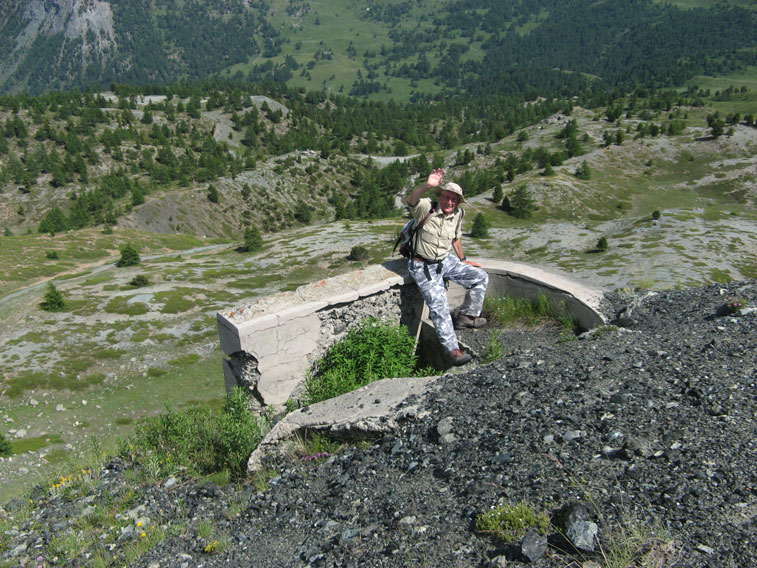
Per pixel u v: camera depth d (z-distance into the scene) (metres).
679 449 3.85
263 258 95.12
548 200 147.50
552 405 4.90
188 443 6.95
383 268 7.80
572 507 3.40
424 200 6.62
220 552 4.40
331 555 3.84
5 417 41.84
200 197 185.25
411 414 5.39
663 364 5.25
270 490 5.19
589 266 72.50
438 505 4.04
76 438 38.16
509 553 3.30
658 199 156.50
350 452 5.41
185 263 95.38
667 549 2.96
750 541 2.87
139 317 64.50
